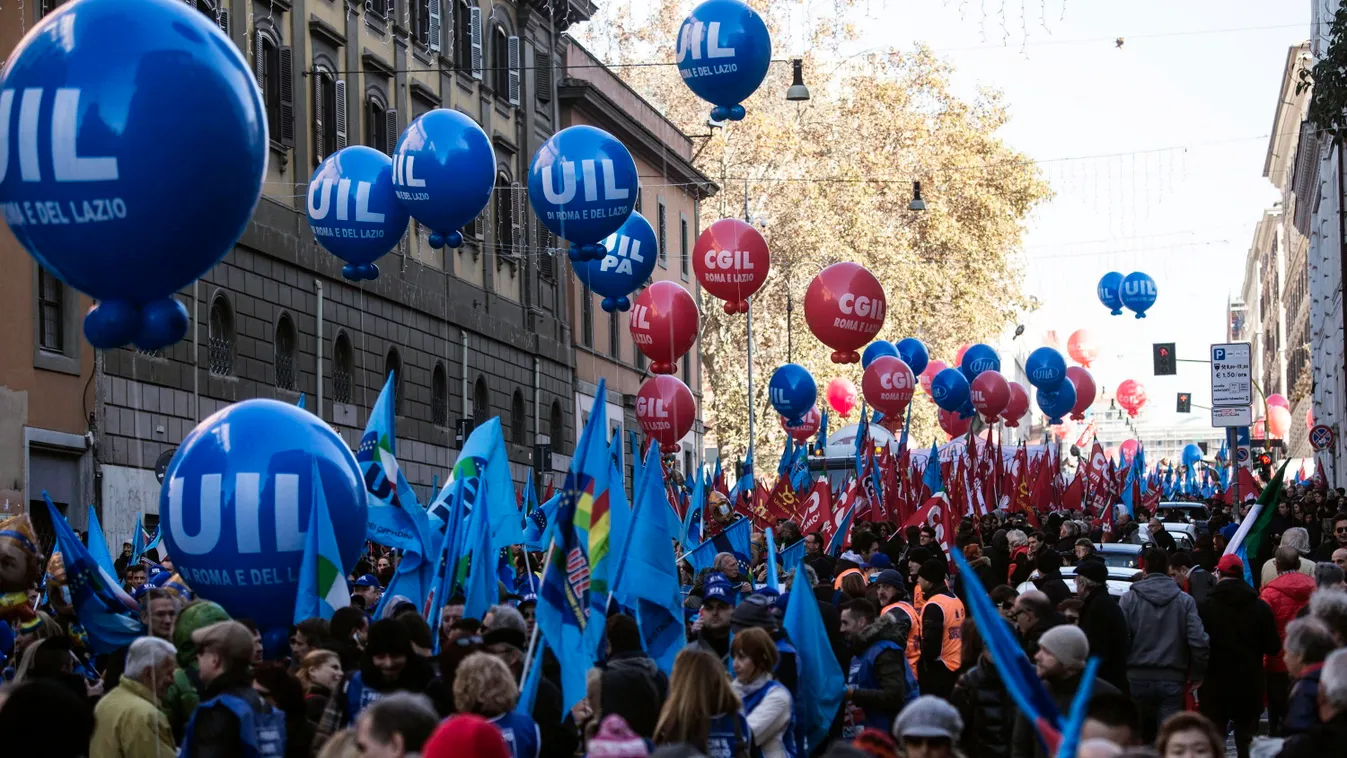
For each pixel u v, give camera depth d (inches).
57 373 1074.7
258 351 1286.9
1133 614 520.4
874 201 2623.0
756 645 359.3
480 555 460.8
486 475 556.7
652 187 2303.2
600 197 661.3
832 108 2623.0
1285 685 569.0
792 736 386.3
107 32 349.4
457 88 1738.4
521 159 1918.1
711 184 2485.2
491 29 1845.5
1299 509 1178.0
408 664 340.2
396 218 674.2
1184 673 518.9
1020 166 2728.8
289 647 438.6
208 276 1210.6
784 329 2527.1
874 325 962.1
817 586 553.0
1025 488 1344.7
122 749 323.0
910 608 506.6
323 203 669.3
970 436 1262.3
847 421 2527.1
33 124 345.7
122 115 343.9
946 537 834.8
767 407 2532.0
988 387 1460.4
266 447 437.1
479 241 1779.0
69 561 445.4
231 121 356.5
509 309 1871.3
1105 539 952.9
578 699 353.7
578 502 363.6
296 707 335.3
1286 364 4788.4
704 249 927.0
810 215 2481.5
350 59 1476.4
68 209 348.8
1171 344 2346.2
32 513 1049.5
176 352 1186.6
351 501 444.5
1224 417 1357.0
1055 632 352.5
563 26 2065.7
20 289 1045.2
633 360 2375.7
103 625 447.5
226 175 357.7
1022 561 715.4
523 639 378.9
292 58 1355.8
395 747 235.0
